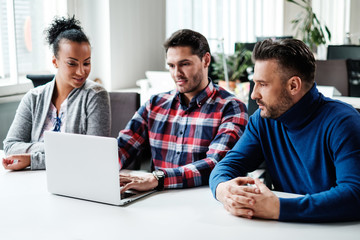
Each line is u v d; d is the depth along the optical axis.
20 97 3.26
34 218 1.29
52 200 1.44
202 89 1.80
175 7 4.75
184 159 1.80
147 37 4.45
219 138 1.72
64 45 1.88
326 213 1.21
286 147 1.50
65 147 1.43
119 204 1.37
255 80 1.39
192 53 1.72
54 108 1.98
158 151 1.87
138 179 1.52
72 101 1.96
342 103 1.42
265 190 1.27
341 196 1.22
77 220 1.26
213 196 1.45
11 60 3.30
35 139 1.98
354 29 7.77
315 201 1.22
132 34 4.22
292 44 1.34
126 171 1.80
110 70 3.99
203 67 1.77
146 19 4.41
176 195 1.48
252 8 5.93
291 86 1.36
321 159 1.41
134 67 4.30
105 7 3.89
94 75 4.06
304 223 1.23
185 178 1.55
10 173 1.74
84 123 1.96
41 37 3.63
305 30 5.20
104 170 1.37
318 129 1.39
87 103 1.96
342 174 1.29
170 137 1.85
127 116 2.26
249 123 1.61
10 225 1.24
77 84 1.93
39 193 1.51
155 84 3.63
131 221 1.25
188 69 1.73
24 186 1.58
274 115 1.41
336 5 7.31
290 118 1.40
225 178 1.44
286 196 1.43
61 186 1.47
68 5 3.65
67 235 1.16
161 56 4.71
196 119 1.80
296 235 1.14
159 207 1.36
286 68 1.34
